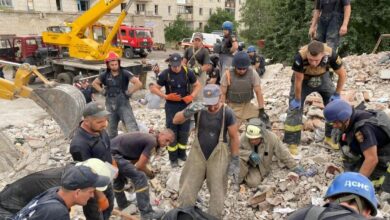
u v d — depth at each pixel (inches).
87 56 592.1
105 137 143.6
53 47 662.5
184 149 211.6
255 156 178.1
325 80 181.5
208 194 187.2
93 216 129.6
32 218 91.0
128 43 1075.9
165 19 1941.4
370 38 741.9
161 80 200.8
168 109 202.4
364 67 349.7
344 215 71.2
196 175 147.9
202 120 146.3
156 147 167.0
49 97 205.6
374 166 130.8
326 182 177.6
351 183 77.2
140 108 392.5
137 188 160.7
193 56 258.8
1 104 487.5
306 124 229.1
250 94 193.6
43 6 1374.3
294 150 197.2
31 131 316.2
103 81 220.8
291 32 784.3
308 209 76.4
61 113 204.7
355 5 711.1
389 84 296.2
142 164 161.3
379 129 130.3
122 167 159.3
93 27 648.4
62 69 612.4
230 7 2300.7
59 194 97.3
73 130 202.2
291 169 186.1
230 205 174.7
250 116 195.8
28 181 122.7
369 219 74.2
